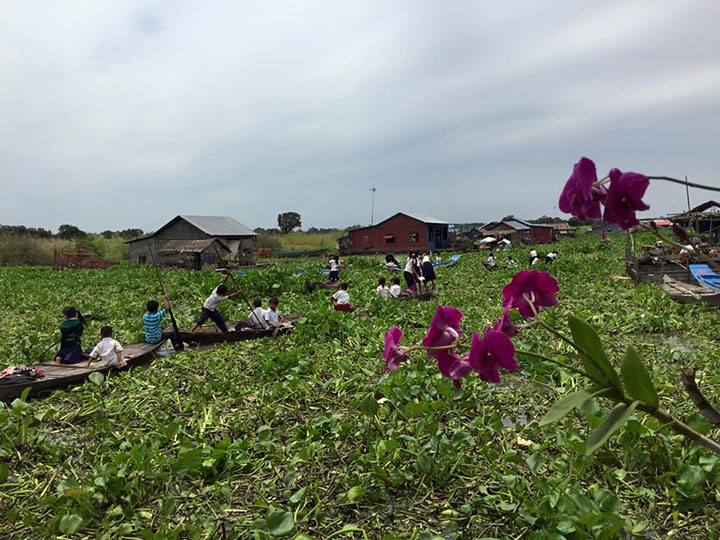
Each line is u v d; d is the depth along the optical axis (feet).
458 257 100.68
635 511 12.81
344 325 33.73
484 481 14.58
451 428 18.21
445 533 12.54
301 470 15.74
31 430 18.66
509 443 16.92
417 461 14.88
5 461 16.69
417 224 156.25
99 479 13.88
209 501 14.20
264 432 17.51
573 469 14.44
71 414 20.35
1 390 21.81
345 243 169.99
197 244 105.29
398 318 38.65
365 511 13.60
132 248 127.24
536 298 5.67
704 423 14.76
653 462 14.23
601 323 34.83
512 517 12.78
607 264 81.20
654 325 33.53
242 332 33.99
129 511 13.55
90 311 46.60
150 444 17.11
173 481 15.34
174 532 12.18
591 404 16.05
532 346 26.48
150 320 30.78
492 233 196.75
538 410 20.01
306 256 168.66
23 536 12.86
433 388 20.80
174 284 69.97
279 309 46.14
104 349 25.81
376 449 15.55
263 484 15.05
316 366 25.27
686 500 12.82
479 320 37.73
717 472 13.60
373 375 23.76
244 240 126.41
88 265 126.82
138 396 22.38
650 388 4.64
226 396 22.61
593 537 11.10
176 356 29.07
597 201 4.51
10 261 141.08
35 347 31.63
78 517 12.25
